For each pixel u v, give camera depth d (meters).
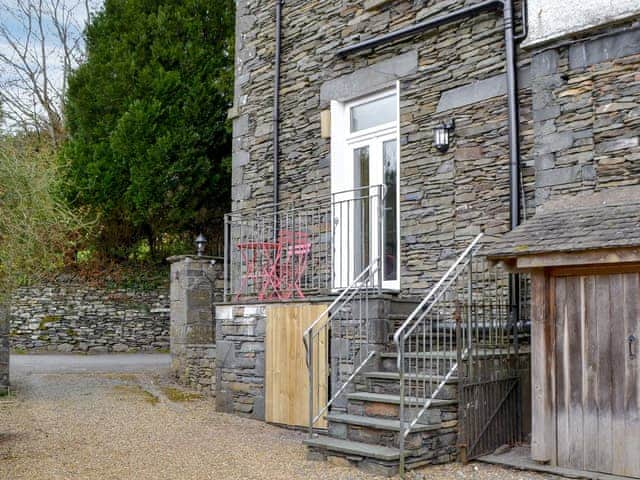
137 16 15.31
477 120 7.12
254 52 9.84
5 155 6.12
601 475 4.89
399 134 7.82
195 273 11.09
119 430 6.98
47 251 6.96
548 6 6.23
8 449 6.07
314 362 7.12
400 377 5.23
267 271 8.62
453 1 7.41
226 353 8.23
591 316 5.06
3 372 9.24
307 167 8.92
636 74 5.77
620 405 4.89
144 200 14.42
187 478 5.18
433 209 7.43
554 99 6.22
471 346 5.62
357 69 8.37
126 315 15.94
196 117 14.70
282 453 6.00
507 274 6.54
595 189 5.90
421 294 7.46
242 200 9.80
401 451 5.15
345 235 8.46
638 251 4.56
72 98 15.78
